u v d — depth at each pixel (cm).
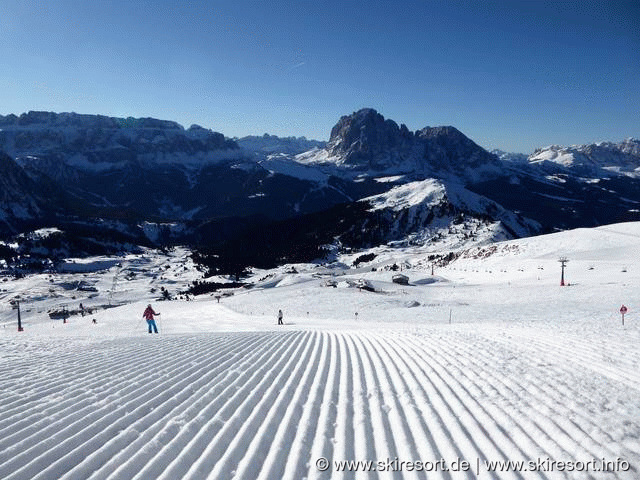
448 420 700
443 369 1036
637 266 5866
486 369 1009
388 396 835
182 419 710
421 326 2611
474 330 1822
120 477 521
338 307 4756
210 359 1213
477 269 8188
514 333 1603
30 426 682
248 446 609
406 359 1183
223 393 860
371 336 1745
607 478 520
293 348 1420
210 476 524
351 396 847
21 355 1335
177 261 17638
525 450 595
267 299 5916
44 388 904
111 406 781
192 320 4450
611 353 1134
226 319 4281
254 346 1467
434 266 10019
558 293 4644
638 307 3322
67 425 688
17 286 12162
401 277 7300
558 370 976
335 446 612
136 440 625
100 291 11425
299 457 576
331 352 1334
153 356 1271
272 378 984
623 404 752
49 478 521
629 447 596
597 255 7219
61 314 7956
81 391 878
